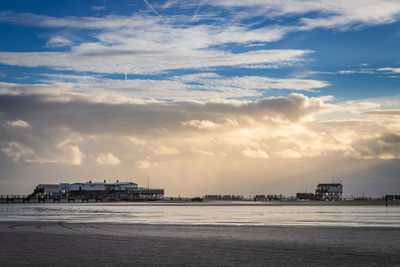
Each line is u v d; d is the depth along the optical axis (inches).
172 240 1347.2
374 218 2610.7
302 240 1365.7
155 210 4037.9
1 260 961.5
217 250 1126.4
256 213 3351.4
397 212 3555.6
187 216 2837.1
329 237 1459.2
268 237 1454.2
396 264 933.8
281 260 975.6
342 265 917.8
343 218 2610.7
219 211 3801.7
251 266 902.4
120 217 2684.5
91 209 4288.9
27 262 936.9
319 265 916.6
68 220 2341.3
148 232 1612.9
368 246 1227.2
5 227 1841.8
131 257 1005.8
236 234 1549.0
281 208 4788.4
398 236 1497.3
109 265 906.7
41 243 1259.8
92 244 1237.7
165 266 898.1
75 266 893.8
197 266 900.6
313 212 3565.5
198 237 1444.4
